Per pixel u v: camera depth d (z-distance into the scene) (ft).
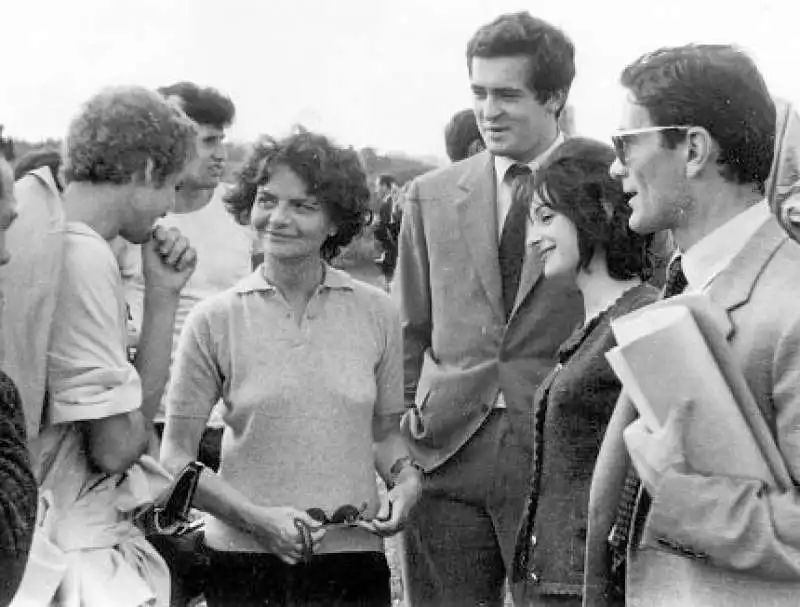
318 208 11.46
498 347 13.58
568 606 11.05
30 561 10.57
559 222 11.14
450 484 13.71
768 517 8.47
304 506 11.38
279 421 11.39
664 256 11.90
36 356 10.58
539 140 13.57
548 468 11.21
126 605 10.81
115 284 11.02
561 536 11.10
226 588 11.60
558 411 11.06
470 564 13.76
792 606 8.73
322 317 11.66
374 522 11.54
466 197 13.82
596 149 11.20
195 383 11.53
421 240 13.99
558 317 13.34
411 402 14.07
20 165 12.98
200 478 11.32
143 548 11.43
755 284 8.81
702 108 9.15
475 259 13.69
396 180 18.07
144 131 11.11
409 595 14.07
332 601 11.51
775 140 9.37
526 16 13.55
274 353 11.48
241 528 11.32
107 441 10.88
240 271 15.81
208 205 15.67
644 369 8.75
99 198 11.19
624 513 9.53
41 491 10.84
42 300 10.60
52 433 10.93
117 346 10.96
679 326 8.69
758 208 9.27
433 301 13.92
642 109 9.37
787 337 8.52
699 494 8.58
